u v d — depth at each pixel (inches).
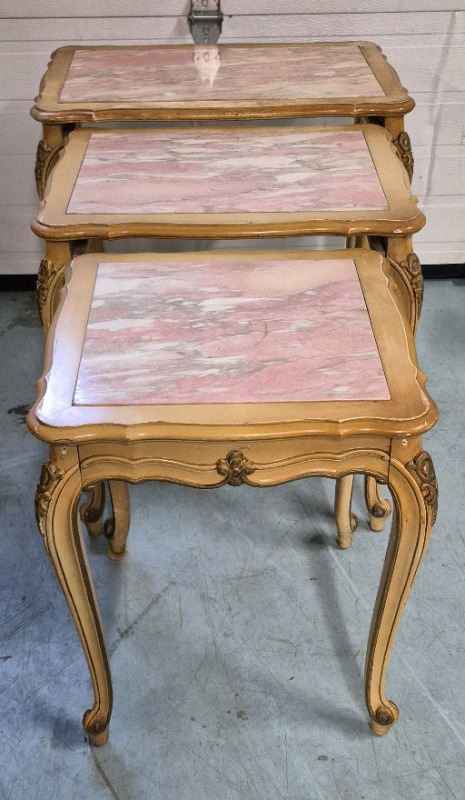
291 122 103.7
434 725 66.2
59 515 52.5
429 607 75.7
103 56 94.0
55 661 71.6
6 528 84.4
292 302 59.0
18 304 120.3
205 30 104.1
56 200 69.5
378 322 56.7
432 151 114.4
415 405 49.8
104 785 62.5
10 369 106.7
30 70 107.0
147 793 61.9
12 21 103.3
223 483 51.9
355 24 105.1
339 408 49.6
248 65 91.0
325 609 75.7
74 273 62.5
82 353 54.4
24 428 97.3
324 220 66.0
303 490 89.0
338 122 104.9
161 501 87.7
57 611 76.0
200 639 73.2
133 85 85.8
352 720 66.7
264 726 66.3
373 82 85.4
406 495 52.3
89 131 81.7
